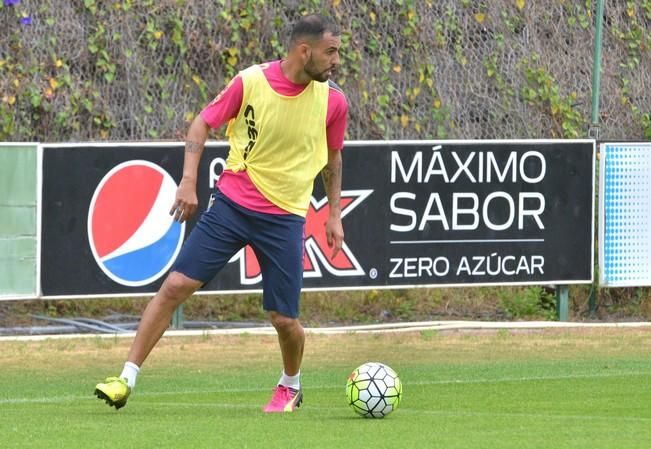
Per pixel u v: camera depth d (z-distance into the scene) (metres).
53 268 30.00
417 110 36.75
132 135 34.28
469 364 26.88
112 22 34.12
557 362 27.27
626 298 37.28
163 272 30.81
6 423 17.14
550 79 38.06
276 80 18.14
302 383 24.00
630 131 39.53
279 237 18.59
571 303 36.72
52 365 26.36
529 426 16.98
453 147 32.81
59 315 33.59
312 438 15.61
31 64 33.34
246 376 25.09
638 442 15.38
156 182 30.59
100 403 20.70
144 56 34.44
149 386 23.59
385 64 36.34
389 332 31.88
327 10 35.94
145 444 15.12
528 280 33.72
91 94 33.94
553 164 33.75
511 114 37.69
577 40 38.81
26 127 33.25
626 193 34.75
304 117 18.27
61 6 33.72
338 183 19.59
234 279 31.23
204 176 30.88
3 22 33.12
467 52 37.38
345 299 35.28
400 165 32.41
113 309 34.28
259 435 15.88
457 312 35.94
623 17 39.97
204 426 16.80
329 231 19.64
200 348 29.00
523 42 38.06
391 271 32.47
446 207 32.88
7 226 29.56
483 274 33.28
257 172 18.44
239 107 18.30
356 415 18.27
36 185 29.77
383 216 32.31
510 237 33.47
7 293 29.66
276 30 35.56
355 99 36.06
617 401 21.23
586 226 34.16
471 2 37.47
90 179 30.12
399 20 36.62
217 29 34.97
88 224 30.17
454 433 16.14
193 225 30.97
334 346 29.53
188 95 34.84
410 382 24.00
